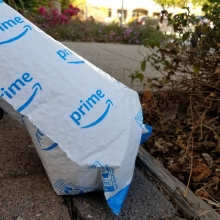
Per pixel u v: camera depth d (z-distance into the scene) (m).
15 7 2.35
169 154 1.25
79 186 0.86
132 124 0.86
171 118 1.50
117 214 0.82
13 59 0.79
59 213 0.85
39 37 0.85
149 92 1.66
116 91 0.89
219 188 1.04
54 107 0.78
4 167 1.05
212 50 1.50
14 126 1.36
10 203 0.87
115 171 0.80
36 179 0.99
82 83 0.83
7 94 0.77
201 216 0.88
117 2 19.69
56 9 6.39
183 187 1.00
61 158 0.82
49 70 0.81
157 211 0.89
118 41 5.55
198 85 1.53
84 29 5.71
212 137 1.32
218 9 1.52
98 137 0.80
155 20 6.71
